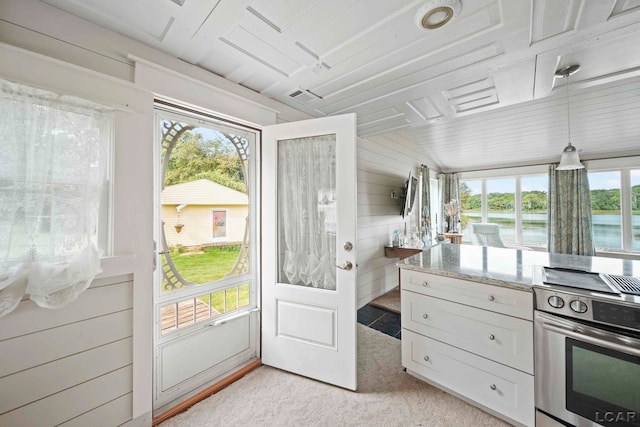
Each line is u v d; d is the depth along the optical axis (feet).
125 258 4.43
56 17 3.88
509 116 10.07
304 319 6.22
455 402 5.32
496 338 4.75
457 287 5.24
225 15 4.10
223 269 6.36
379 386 5.86
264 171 6.68
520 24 4.28
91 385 4.15
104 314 4.27
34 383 3.68
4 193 3.35
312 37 4.65
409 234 14.40
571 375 3.97
